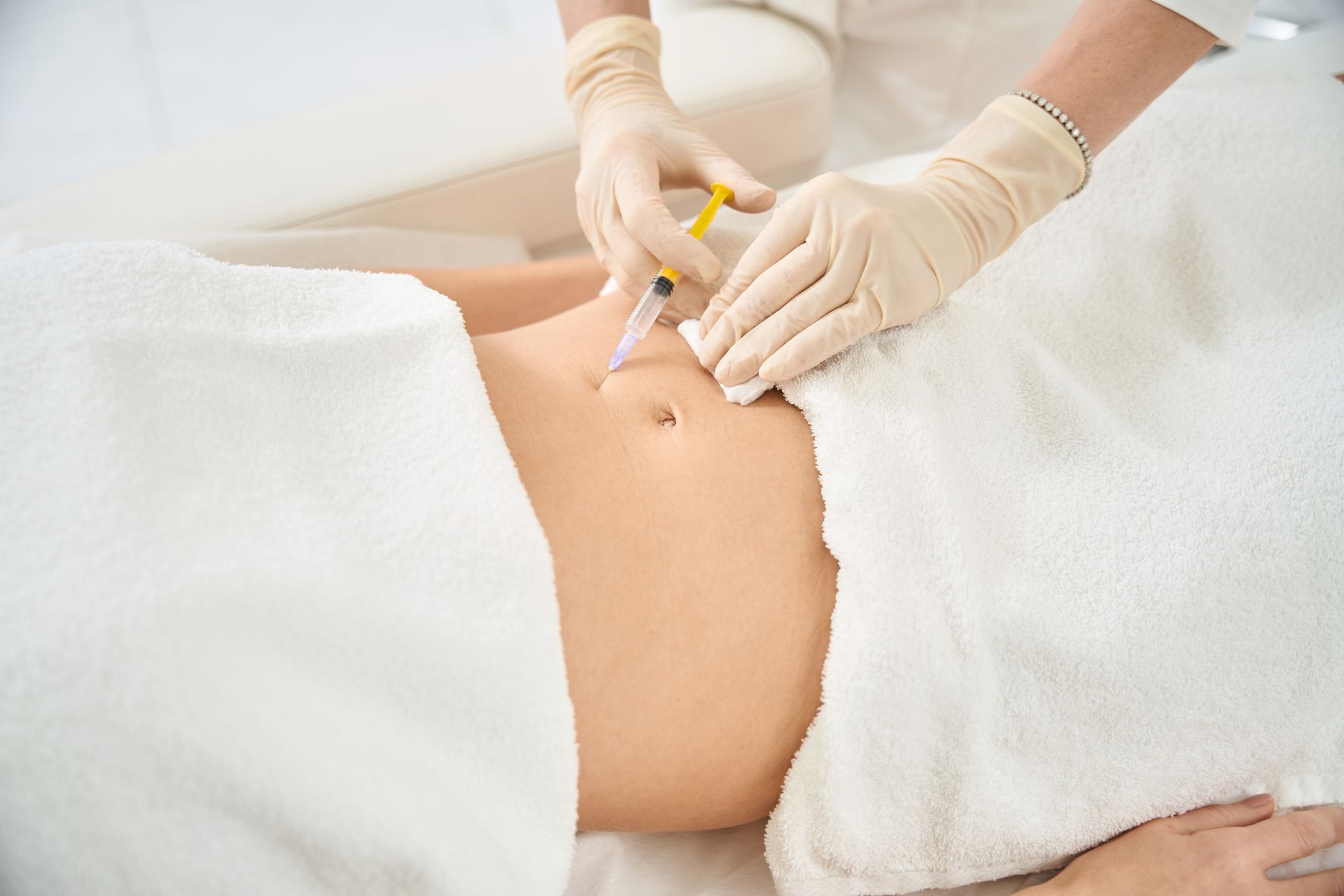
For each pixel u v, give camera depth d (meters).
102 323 0.69
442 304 0.83
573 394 0.87
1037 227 1.06
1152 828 0.81
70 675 0.53
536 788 0.66
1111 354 0.98
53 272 0.72
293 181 1.43
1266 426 0.88
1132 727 0.79
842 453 0.79
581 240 1.64
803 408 0.85
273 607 0.59
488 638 0.64
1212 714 0.80
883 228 0.86
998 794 0.77
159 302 0.73
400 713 0.62
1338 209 1.00
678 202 1.62
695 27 1.61
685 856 0.89
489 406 0.76
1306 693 0.81
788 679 0.77
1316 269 0.99
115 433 0.62
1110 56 0.96
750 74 1.51
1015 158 0.97
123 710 0.53
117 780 0.53
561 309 1.34
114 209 1.41
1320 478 0.85
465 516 0.68
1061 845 0.80
